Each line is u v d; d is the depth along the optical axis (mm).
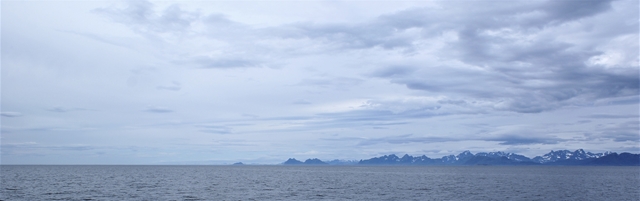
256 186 107438
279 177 169000
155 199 72562
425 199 74688
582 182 133375
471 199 74812
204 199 73312
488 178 166000
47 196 76375
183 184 113562
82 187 98750
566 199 75750
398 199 74625
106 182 120125
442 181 137875
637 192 91875
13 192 83562
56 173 194750
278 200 72688
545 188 103125
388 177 174750
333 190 94875
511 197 78938
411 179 154000
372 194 84562
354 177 173625
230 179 146125
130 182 121125
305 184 117438
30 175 166250
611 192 91625
